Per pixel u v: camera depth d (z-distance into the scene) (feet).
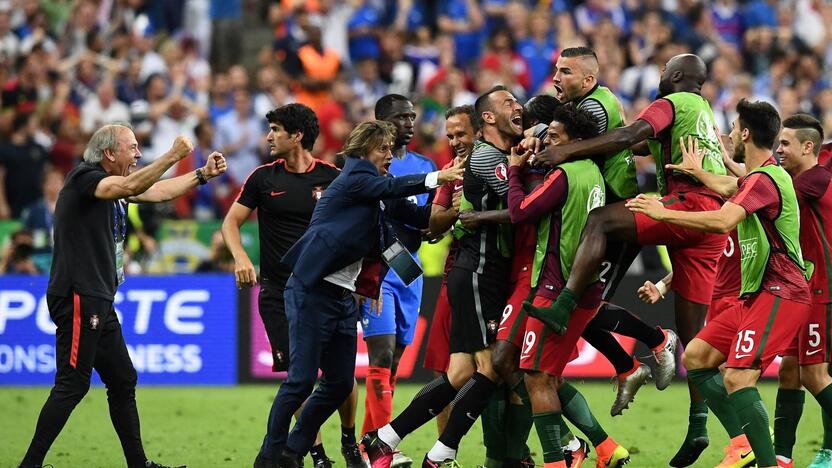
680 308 91.30
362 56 210.38
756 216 80.12
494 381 84.38
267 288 91.66
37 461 83.10
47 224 157.79
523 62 205.36
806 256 85.35
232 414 126.00
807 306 80.43
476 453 102.01
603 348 90.89
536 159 81.41
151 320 149.69
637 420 120.16
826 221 85.20
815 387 85.87
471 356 85.51
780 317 79.66
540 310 78.95
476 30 217.97
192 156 180.75
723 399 84.48
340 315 83.87
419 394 85.76
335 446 106.22
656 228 82.28
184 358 149.18
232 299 149.48
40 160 178.29
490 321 85.51
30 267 155.94
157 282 149.89
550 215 81.71
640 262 153.99
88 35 206.39
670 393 139.74
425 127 178.09
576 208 81.05
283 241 90.94
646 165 169.27
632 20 223.30
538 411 81.56
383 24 222.48
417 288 99.66
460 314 85.76
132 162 86.79
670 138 85.10
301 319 82.53
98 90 191.11
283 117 90.27
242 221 92.32
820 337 85.30
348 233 81.97
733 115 188.96
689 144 83.82
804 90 209.36
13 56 206.18
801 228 85.40
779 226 79.71
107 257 85.10
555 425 81.46
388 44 207.51
